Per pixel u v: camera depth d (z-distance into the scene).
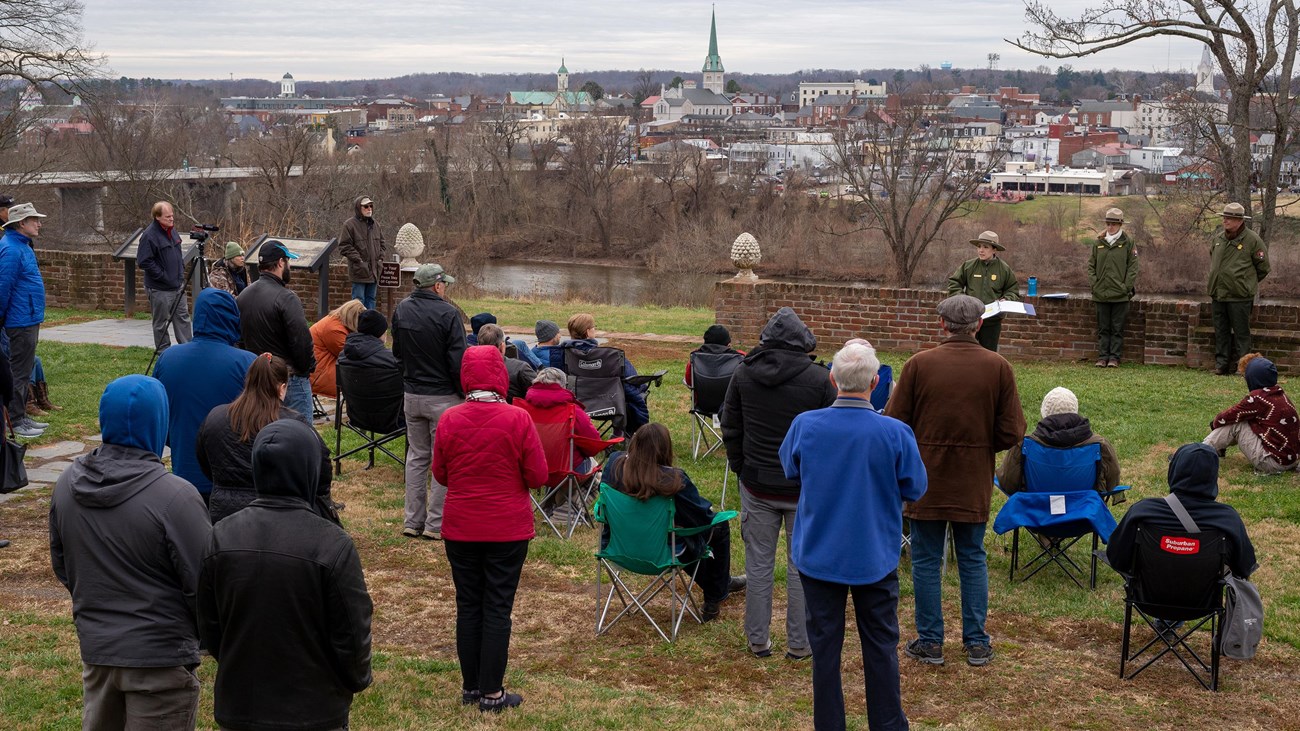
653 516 5.88
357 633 3.50
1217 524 5.28
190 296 16.02
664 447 5.88
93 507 3.77
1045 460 6.80
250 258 15.34
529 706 5.08
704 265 60.91
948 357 5.54
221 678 3.50
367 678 3.62
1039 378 13.15
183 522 3.83
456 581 5.16
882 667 4.57
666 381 12.88
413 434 7.61
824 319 15.41
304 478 3.50
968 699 5.30
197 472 5.77
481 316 9.48
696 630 6.25
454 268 55.12
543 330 10.10
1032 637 6.11
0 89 37.91
